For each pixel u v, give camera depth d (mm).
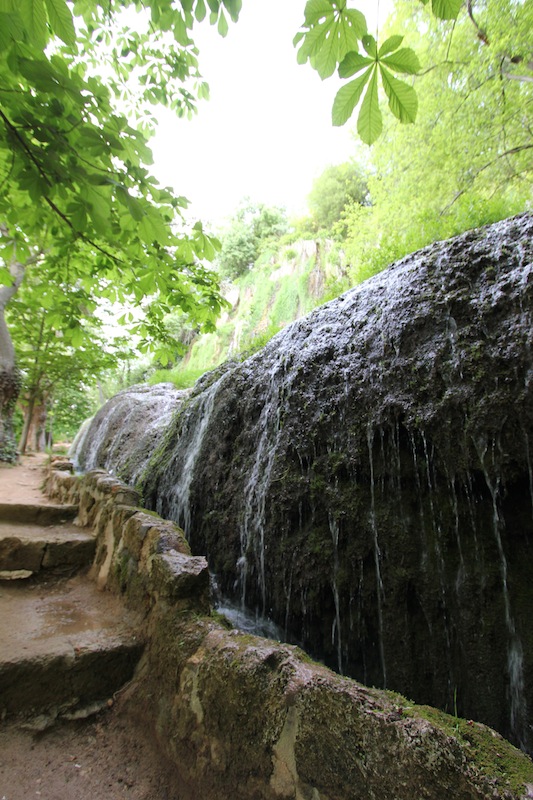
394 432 2150
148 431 6129
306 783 905
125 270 3121
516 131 5926
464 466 1836
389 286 2568
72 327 3162
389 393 2203
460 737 807
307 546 2469
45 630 1824
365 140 1328
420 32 6562
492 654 1676
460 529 1865
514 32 5055
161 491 4465
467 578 1806
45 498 4660
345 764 857
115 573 2311
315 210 18844
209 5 1710
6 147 1759
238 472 3314
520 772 741
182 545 1947
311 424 2643
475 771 732
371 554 2152
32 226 2439
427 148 6738
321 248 15391
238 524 3119
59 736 1425
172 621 1554
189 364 17438
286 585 2566
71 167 1742
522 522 1682
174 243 2436
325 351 2754
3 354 7629
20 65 1402
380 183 8062
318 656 2357
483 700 1664
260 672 1103
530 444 1642
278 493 2725
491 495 1771
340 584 2240
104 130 1668
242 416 3529
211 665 1241
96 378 11820
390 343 2299
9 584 2414
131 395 8320
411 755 782
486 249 2102
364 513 2221
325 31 1221
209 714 1186
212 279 3301
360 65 1189
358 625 2152
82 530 3178
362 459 2277
